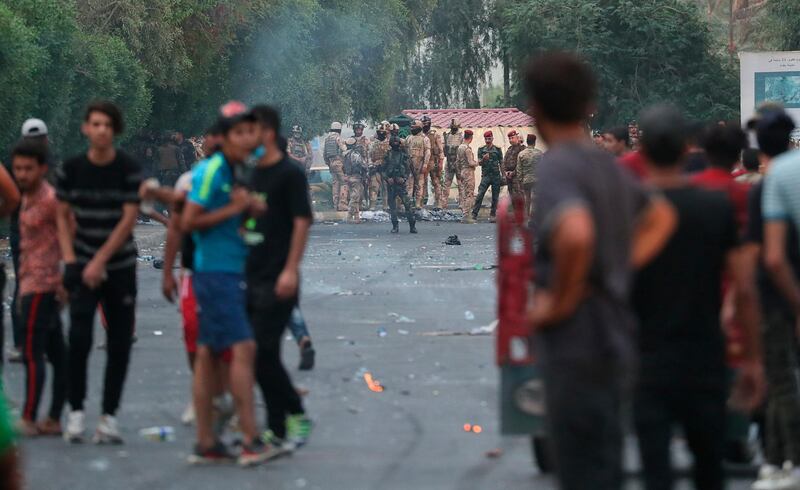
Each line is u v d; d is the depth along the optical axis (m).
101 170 23.38
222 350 22.11
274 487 20.38
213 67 110.94
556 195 12.88
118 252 23.44
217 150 21.92
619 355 13.13
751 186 20.80
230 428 24.69
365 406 27.28
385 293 49.91
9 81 68.12
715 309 15.98
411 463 22.09
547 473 21.28
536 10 135.88
